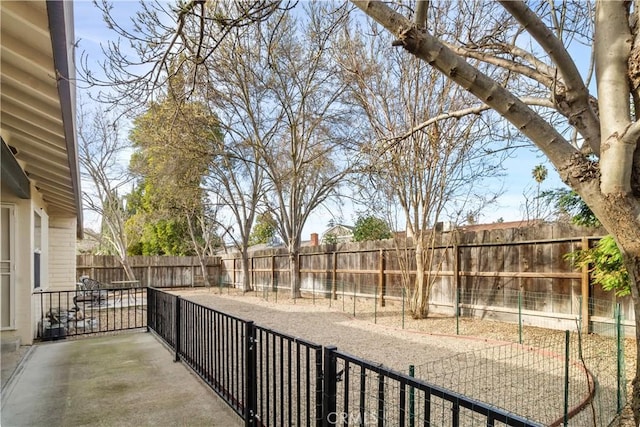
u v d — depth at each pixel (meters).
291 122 12.17
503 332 6.34
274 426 2.60
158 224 20.91
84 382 4.11
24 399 3.64
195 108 10.58
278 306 10.66
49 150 4.93
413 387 1.62
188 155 12.17
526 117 2.14
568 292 6.23
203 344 4.13
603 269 5.05
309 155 13.33
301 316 8.75
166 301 5.79
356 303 10.41
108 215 18.56
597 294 5.82
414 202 8.00
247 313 9.34
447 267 8.29
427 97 7.54
